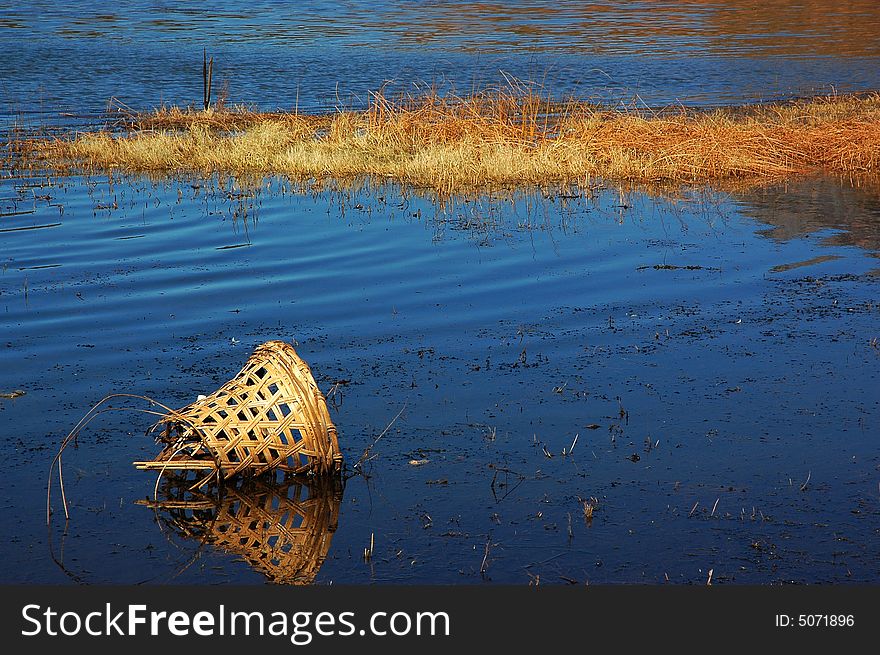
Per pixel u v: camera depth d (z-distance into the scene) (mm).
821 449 7469
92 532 6430
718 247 13539
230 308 10922
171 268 12547
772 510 6609
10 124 25172
